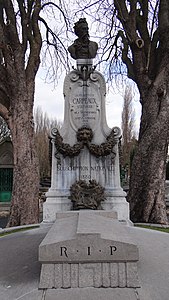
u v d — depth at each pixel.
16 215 9.18
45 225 6.93
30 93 10.34
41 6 11.73
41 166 35.69
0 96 10.32
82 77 7.88
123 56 12.41
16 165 9.59
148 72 10.75
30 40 11.02
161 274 3.26
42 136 39.69
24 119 9.87
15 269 3.49
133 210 9.32
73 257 2.85
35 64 10.80
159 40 10.38
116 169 7.49
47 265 2.86
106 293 2.71
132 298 2.64
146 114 9.94
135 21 10.57
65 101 7.87
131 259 2.85
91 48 8.16
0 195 20.25
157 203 9.05
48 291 2.76
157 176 9.25
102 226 3.55
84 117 7.77
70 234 3.09
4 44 9.88
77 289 2.78
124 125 36.03
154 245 4.41
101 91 7.89
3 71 10.14
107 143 7.43
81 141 7.56
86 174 7.48
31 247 4.26
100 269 2.85
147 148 9.50
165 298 2.73
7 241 4.96
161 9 10.29
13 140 9.84
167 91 9.72
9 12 10.45
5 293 2.91
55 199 7.31
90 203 7.04
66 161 7.52
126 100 36.88
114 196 7.34
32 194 9.42
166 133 9.50
